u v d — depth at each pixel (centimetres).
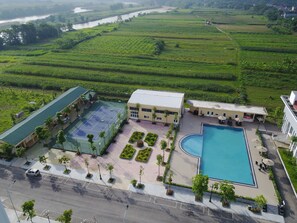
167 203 5538
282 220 5138
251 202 5544
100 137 7669
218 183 5716
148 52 16612
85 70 13500
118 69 13338
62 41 19000
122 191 5847
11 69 13550
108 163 6750
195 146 7538
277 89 11206
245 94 10588
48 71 13175
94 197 5684
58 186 6000
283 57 15388
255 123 8700
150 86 11588
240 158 7075
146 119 8862
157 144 7575
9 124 8588
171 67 13838
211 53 16462
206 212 5322
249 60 14762
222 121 8656
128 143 7631
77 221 5112
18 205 5475
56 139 7888
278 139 7612
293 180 6053
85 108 9788
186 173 6425
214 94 10800
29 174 6309
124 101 10200
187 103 9425
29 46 18900
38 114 8300
